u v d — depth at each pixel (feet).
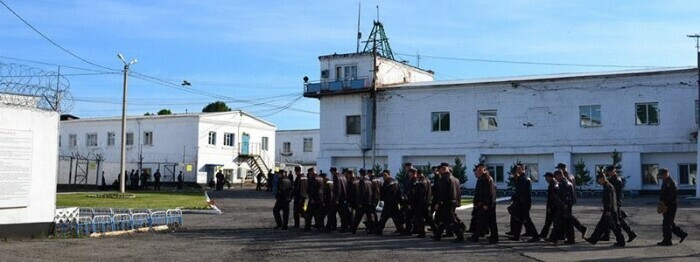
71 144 215.72
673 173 134.51
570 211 48.52
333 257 41.52
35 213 49.65
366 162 161.07
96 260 38.88
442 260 40.37
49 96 51.03
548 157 144.46
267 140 227.40
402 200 56.75
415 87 156.04
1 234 47.24
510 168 147.02
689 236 53.67
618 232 47.32
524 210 50.42
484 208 49.26
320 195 60.03
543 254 42.88
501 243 49.21
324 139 164.66
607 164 139.23
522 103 146.51
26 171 48.91
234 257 41.11
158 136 200.44
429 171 145.18
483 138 149.48
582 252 43.88
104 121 209.77
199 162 194.39
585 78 140.87
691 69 132.87
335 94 162.30
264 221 71.97
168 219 63.77
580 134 141.08
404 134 156.66
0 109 47.24
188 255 41.75
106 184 189.37
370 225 57.67
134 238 52.26
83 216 56.75
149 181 198.90
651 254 42.73
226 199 119.34
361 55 162.81
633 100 137.39
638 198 123.44
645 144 135.64
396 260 40.32
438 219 51.31
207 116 198.70
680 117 133.28
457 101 152.56
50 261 38.09
